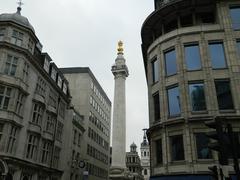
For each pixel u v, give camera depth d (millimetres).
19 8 35562
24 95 31578
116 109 50250
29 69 32938
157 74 28578
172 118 24500
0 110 27750
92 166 59969
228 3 26453
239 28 25625
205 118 22578
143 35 31719
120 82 52156
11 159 27672
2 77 28859
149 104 29141
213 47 25578
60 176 41531
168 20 28844
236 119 22000
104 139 73875
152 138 26703
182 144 23219
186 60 25672
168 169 23141
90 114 60562
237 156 6801
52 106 39094
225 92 23688
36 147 33812
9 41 30734
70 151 46000
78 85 60844
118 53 55531
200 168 21516
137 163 113750
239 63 24141
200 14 27688
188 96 24062
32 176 33094
